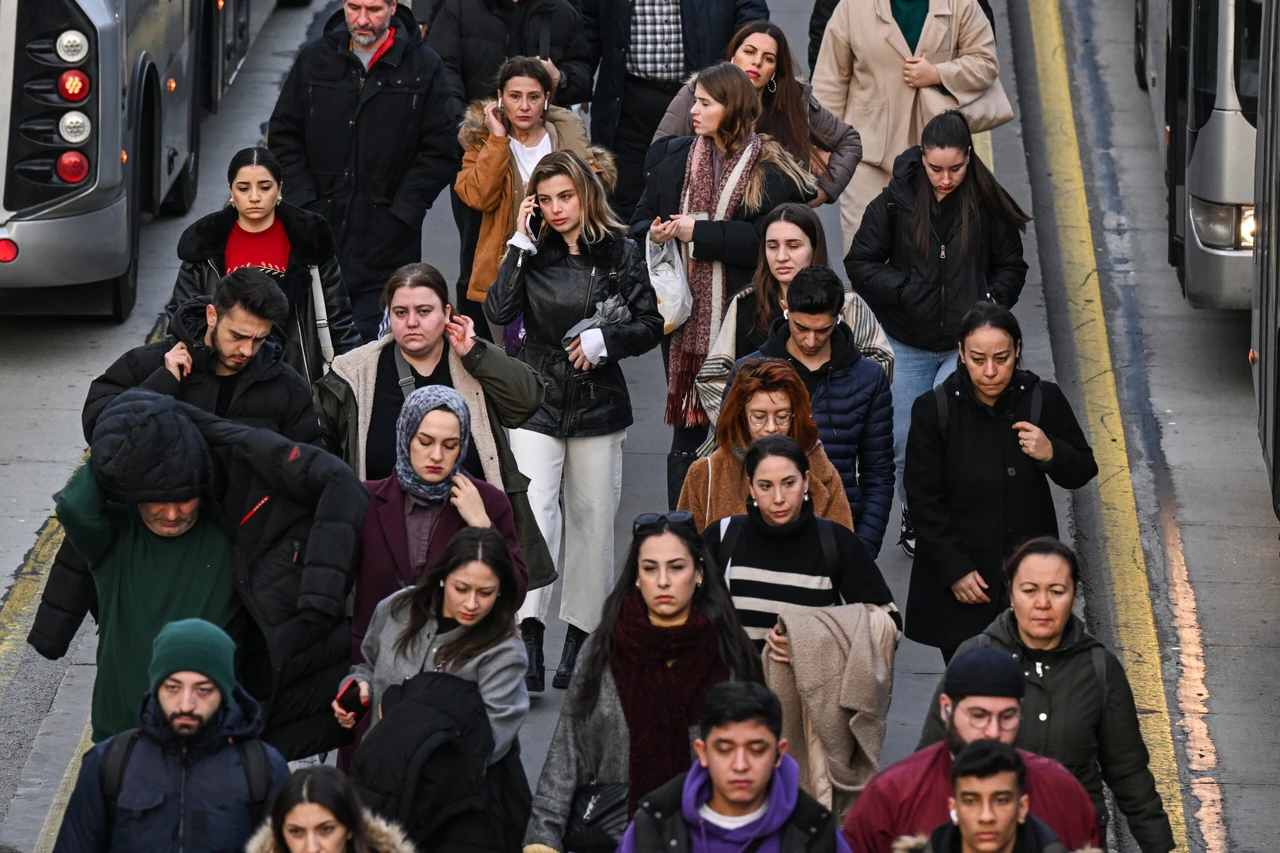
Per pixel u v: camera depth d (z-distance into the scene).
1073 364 43.84
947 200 32.03
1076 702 21.59
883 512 27.48
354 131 36.25
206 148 56.28
